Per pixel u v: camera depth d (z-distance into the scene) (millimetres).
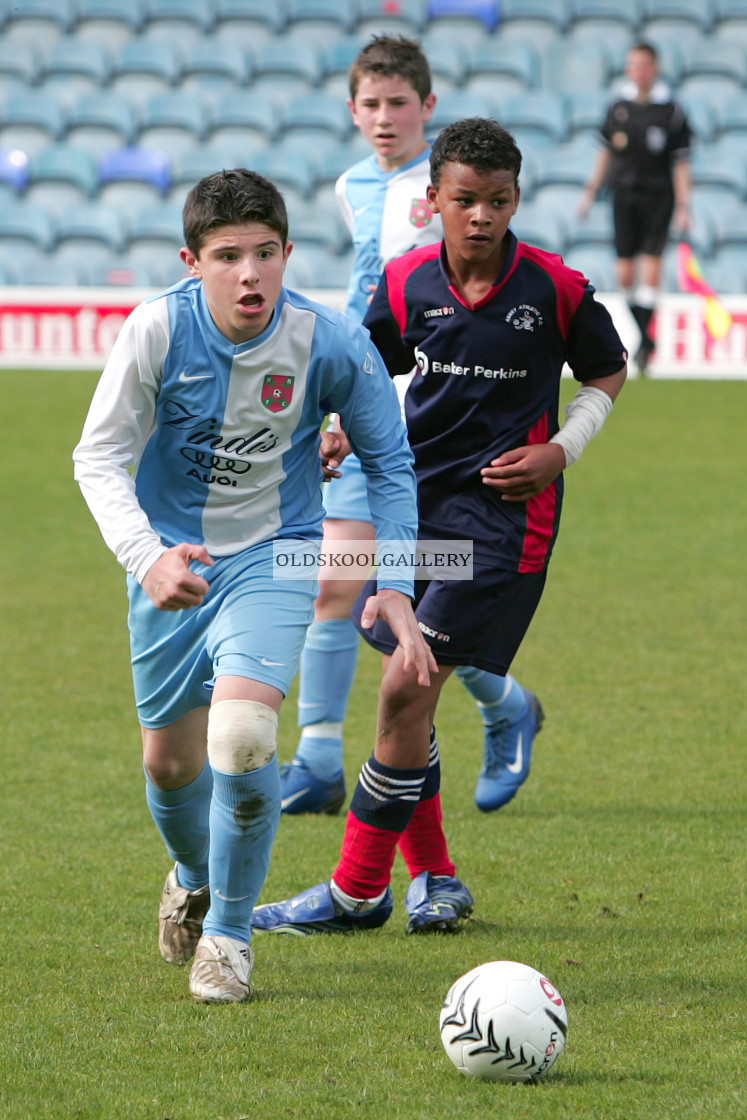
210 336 11305
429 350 14023
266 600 11719
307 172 65188
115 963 12680
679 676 23922
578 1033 10953
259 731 11188
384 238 19781
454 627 13773
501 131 13344
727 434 46250
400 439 12328
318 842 16781
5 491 39938
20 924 13625
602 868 15383
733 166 63719
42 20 74125
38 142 68688
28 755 19672
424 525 14148
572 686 23359
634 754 19844
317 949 13234
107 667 24688
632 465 42562
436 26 72875
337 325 11711
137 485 12227
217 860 11547
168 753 12305
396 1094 9875
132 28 74062
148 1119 9516
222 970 11680
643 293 51781
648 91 48656
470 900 14008
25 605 29125
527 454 13734
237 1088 9977
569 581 30906
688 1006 11523
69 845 16062
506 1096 9836
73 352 59156
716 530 35500
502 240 13922
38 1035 10938
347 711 22531
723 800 17812
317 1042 10828
